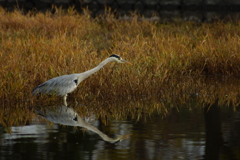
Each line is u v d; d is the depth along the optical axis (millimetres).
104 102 12508
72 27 19922
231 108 11617
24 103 12148
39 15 21906
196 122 10125
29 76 12852
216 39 19312
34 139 8766
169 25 23453
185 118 10547
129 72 13680
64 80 11914
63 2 35250
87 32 19922
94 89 13000
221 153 7848
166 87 14328
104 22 23406
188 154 7820
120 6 36375
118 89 13086
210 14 31953
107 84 13133
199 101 12570
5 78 12289
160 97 13156
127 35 19391
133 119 10523
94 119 10562
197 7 36938
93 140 8703
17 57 13789
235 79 15883
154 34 18594
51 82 11992
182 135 9016
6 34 18094
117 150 8055
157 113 11141
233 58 16641
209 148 8117
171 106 11953
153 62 15367
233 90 14031
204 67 16859
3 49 15273
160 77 14023
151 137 8891
